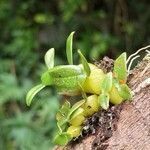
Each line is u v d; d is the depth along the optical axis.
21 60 1.26
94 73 0.39
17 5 1.37
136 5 1.36
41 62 1.29
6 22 1.35
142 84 0.38
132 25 1.34
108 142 0.39
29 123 1.04
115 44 1.31
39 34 1.32
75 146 0.40
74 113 0.39
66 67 0.39
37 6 1.38
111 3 1.36
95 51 1.24
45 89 1.07
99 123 0.39
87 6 1.36
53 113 1.03
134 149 0.38
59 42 1.31
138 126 0.38
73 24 1.33
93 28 1.33
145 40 1.33
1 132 1.03
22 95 1.09
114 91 0.39
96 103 0.39
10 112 1.11
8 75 1.11
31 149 1.00
